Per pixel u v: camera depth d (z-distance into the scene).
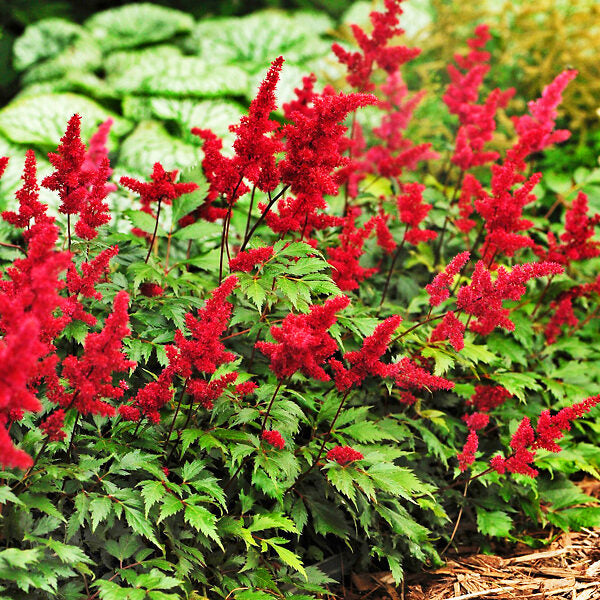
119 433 2.32
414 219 2.59
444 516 2.43
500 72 3.76
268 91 2.33
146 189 2.43
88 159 2.64
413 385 2.49
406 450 2.54
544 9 3.73
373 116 3.57
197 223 2.53
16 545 2.21
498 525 2.52
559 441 2.66
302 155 2.35
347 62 2.76
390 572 2.48
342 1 5.04
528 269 2.37
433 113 3.52
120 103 3.73
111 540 2.25
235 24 4.21
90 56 4.10
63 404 2.20
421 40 3.86
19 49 4.23
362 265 2.74
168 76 3.42
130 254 2.51
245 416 2.31
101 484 2.27
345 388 2.31
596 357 2.79
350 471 2.34
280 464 2.30
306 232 2.56
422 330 2.56
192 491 2.35
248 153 2.36
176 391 2.43
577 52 3.58
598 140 3.48
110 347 2.18
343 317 2.46
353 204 2.84
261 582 2.32
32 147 3.27
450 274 2.41
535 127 2.79
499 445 2.62
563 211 3.26
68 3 5.02
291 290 2.35
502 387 2.64
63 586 2.22
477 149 2.81
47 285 2.14
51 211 2.99
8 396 2.09
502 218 2.58
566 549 2.53
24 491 2.22
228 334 2.51
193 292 2.54
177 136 3.33
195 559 2.29
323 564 2.46
